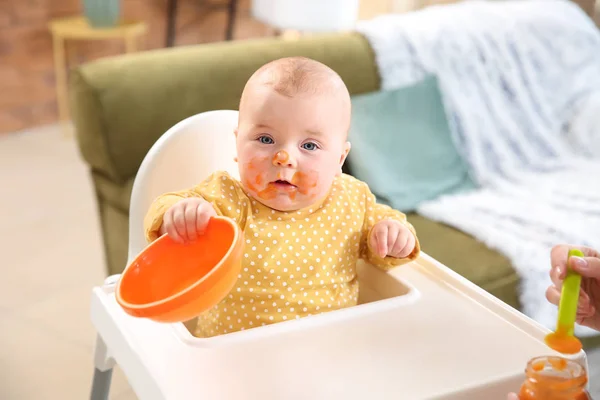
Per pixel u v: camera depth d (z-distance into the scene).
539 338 0.88
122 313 0.92
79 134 1.91
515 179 2.26
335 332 0.89
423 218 2.02
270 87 0.95
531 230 1.90
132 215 1.17
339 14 3.18
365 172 2.06
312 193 0.97
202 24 4.38
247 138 0.96
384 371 0.82
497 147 2.30
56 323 2.15
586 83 2.55
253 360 0.83
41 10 3.80
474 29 2.40
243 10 4.50
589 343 1.90
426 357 0.84
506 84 2.42
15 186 3.18
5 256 2.55
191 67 1.95
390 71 2.24
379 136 2.12
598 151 2.41
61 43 3.84
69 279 2.41
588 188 2.16
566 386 0.69
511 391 0.82
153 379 0.79
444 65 2.32
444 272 1.04
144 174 1.16
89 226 2.82
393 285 1.04
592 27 2.65
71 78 1.90
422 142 2.18
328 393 0.78
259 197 0.97
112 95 1.85
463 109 2.29
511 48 2.46
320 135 0.95
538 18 2.53
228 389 0.77
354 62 2.19
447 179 2.19
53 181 3.25
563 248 0.93
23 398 1.81
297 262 1.01
